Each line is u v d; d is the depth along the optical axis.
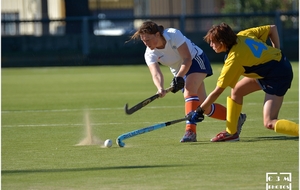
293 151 22.16
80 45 82.81
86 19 81.44
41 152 22.98
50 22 81.69
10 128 29.58
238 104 24.41
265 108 23.11
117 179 18.39
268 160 20.64
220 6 120.88
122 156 21.86
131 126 29.77
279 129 22.52
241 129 27.70
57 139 26.00
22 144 24.86
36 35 82.69
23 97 45.12
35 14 105.56
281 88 22.98
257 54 22.80
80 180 18.39
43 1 96.38
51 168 20.12
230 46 23.00
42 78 62.94
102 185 17.75
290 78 23.19
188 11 121.00
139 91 48.22
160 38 24.30
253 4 102.75
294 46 82.69
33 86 54.31
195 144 24.08
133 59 82.50
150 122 31.09
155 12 122.62
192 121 24.20
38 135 27.22
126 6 131.12
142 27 24.03
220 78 23.16
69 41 82.81
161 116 33.38
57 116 33.97
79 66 80.69
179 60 25.06
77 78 62.25
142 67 76.06
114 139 25.89
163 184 17.72
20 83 57.53
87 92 48.16
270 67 22.91
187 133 24.70
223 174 18.77
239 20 88.44
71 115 34.34
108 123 30.89
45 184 17.98
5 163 21.08
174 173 19.02
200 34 83.12
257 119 31.12
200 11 120.75
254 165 19.92
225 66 23.02
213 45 23.20
